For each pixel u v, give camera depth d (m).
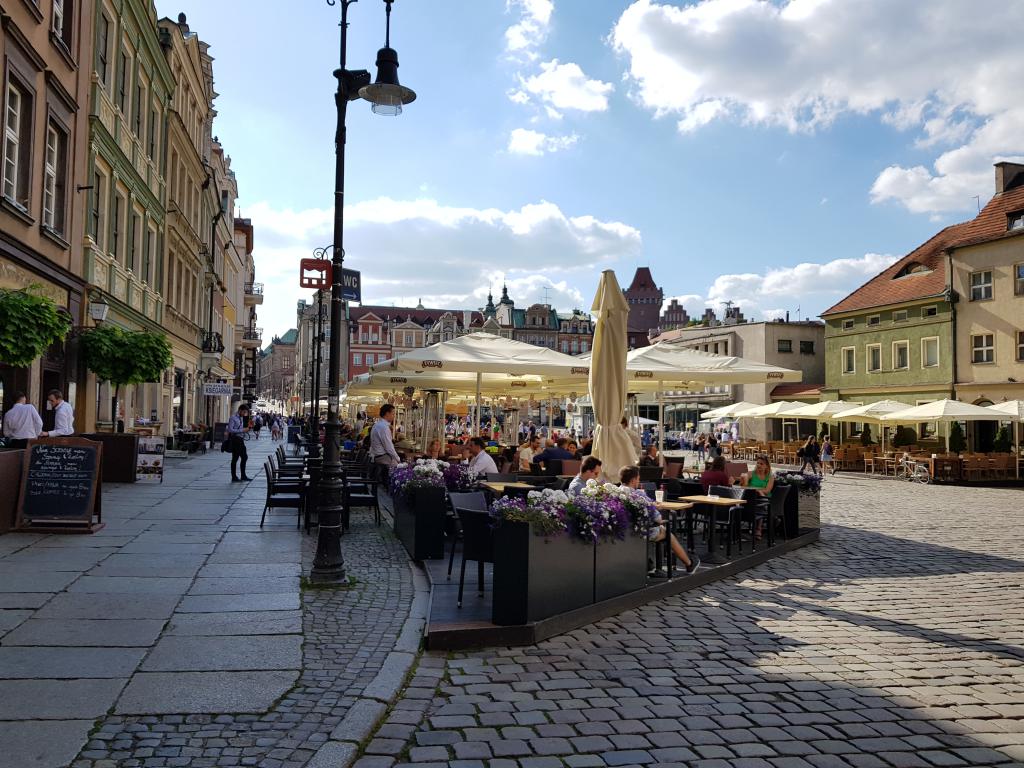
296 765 4.14
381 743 4.52
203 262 39.81
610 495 8.00
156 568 8.76
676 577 9.22
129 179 23.30
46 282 16.66
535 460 16.58
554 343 118.06
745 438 58.00
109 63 21.19
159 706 4.85
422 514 9.73
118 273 22.42
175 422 33.66
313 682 5.37
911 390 41.25
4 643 5.93
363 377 21.64
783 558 11.74
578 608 7.39
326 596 7.77
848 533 14.83
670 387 18.58
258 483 19.33
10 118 14.88
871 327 44.47
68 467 10.84
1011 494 25.17
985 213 38.84
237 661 5.74
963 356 38.06
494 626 6.54
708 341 64.88
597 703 5.29
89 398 19.91
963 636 7.37
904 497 23.48
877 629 7.57
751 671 6.11
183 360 34.19
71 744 4.27
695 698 5.45
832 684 5.84
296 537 11.28
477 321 117.56
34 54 15.33
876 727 5.01
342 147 8.91
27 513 10.69
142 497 15.52
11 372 15.43
